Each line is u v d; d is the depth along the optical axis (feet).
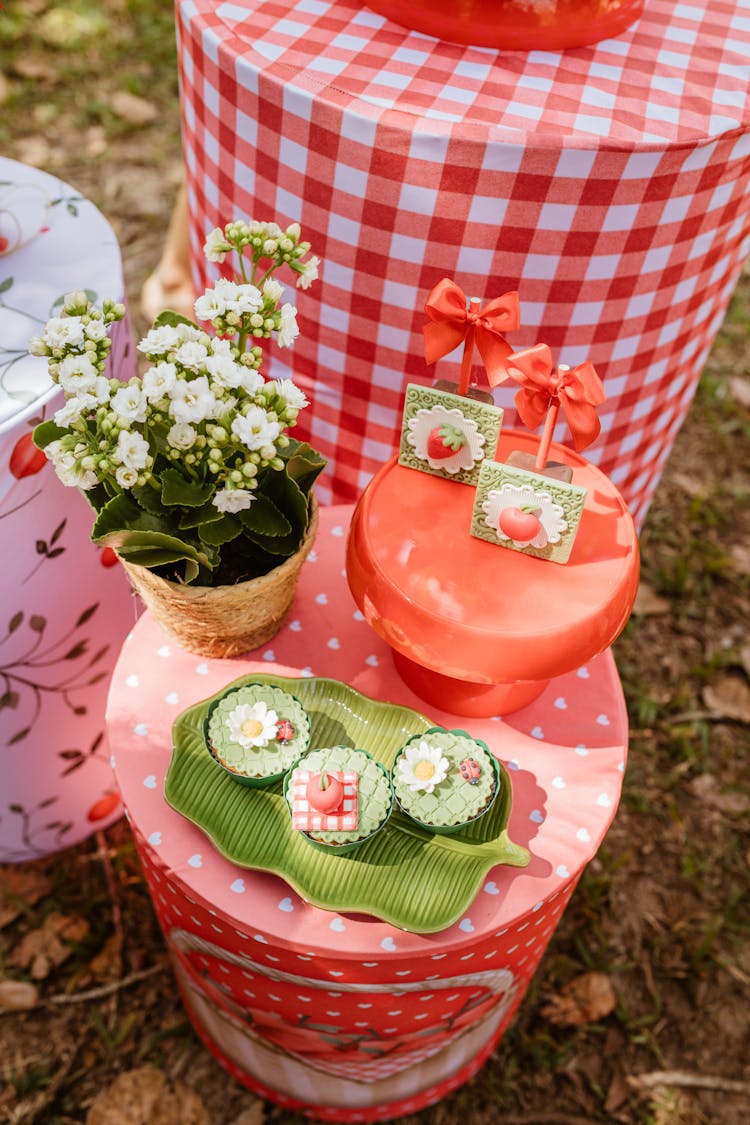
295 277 3.10
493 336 2.58
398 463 2.85
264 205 3.05
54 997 3.83
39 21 7.35
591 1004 3.90
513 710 2.96
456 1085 3.65
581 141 2.66
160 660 3.01
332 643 3.07
